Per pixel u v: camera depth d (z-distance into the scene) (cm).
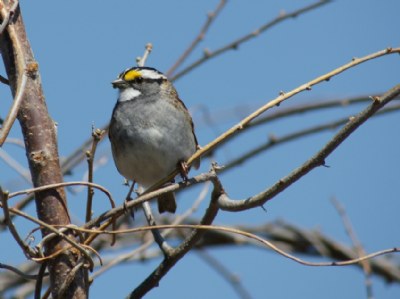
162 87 1134
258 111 769
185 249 823
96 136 743
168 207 1127
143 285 823
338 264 705
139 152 1090
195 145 1151
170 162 1095
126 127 1098
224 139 776
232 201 780
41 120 750
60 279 711
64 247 719
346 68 757
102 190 747
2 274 1439
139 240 1475
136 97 1120
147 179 1121
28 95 754
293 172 732
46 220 724
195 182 777
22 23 786
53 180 737
